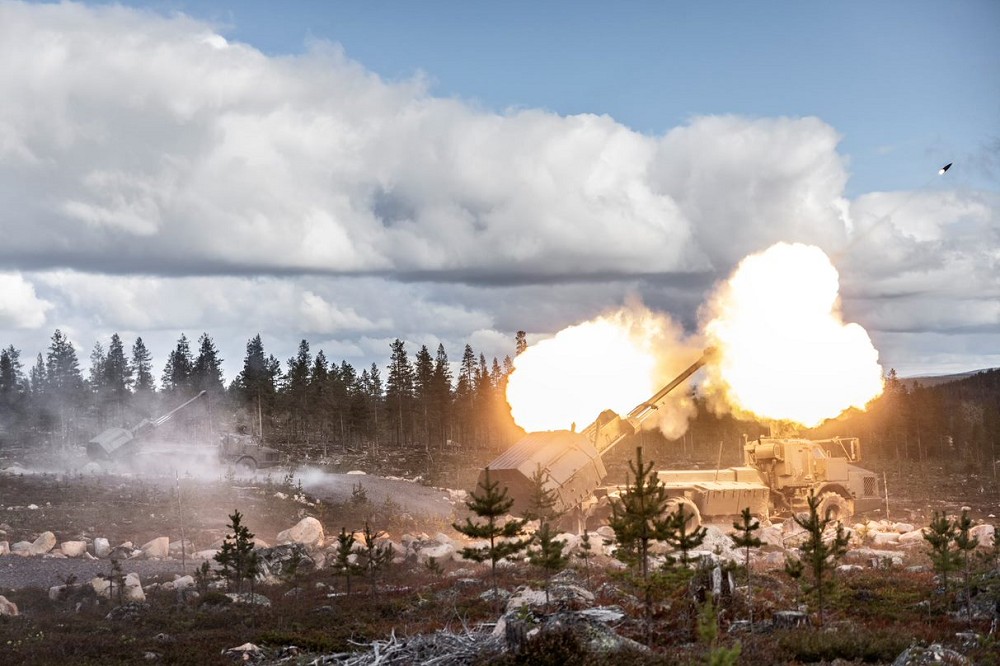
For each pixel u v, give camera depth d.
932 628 25.41
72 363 137.38
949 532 29.28
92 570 42.25
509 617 24.08
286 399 128.88
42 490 61.72
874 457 130.62
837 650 22.17
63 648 27.20
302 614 31.50
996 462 112.38
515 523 29.08
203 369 143.12
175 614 32.38
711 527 44.28
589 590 30.95
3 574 40.81
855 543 46.06
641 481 25.91
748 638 23.14
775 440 55.84
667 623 24.41
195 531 52.06
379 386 142.88
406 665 22.14
